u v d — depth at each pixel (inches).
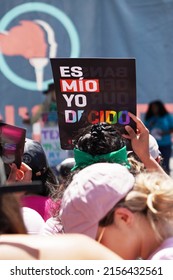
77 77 123.9
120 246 86.3
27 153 137.3
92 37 399.9
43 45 395.5
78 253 67.2
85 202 86.4
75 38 398.6
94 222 86.4
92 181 87.4
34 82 394.3
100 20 400.2
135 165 116.6
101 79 123.4
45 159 140.4
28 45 394.6
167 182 89.0
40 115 378.3
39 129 382.6
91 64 123.0
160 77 404.2
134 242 86.2
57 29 396.8
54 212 114.0
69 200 88.1
